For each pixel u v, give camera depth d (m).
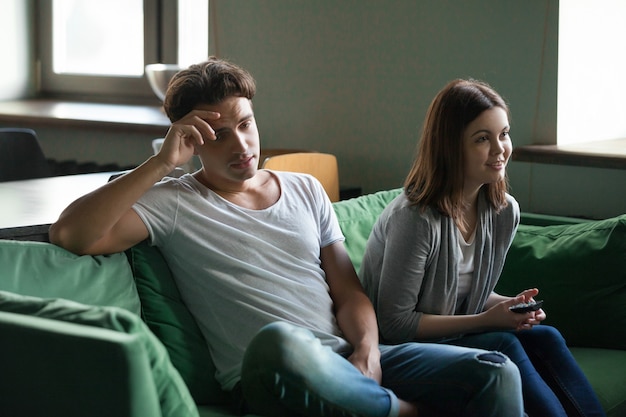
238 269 2.09
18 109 4.55
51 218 2.37
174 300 2.12
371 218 2.69
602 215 3.10
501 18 3.24
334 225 2.31
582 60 3.25
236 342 2.07
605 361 2.40
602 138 3.40
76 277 1.98
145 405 1.53
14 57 5.04
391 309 2.17
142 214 2.06
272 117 3.88
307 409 1.77
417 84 3.46
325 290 2.20
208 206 2.13
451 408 1.93
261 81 3.88
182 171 2.97
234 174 2.13
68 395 1.57
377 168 3.60
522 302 2.13
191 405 1.63
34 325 1.60
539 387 2.04
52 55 5.11
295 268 2.15
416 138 3.48
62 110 4.48
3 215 2.40
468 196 2.22
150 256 2.12
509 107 3.26
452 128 2.15
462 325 2.14
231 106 2.12
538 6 3.15
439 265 2.17
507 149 2.19
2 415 1.68
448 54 3.38
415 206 2.16
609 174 3.07
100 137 4.46
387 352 2.09
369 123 3.60
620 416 2.25
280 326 1.77
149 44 4.68
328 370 1.78
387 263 2.17
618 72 3.45
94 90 4.97
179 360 2.06
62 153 4.62
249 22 3.88
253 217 2.16
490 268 2.29
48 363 1.58
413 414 1.94
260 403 1.80
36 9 5.11
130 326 1.57
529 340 2.17
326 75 3.70
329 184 3.38
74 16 5.02
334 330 2.14
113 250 2.07
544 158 3.08
